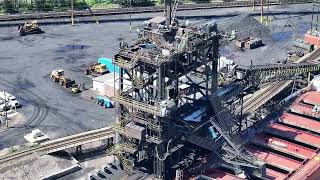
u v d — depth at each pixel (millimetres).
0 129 106375
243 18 167750
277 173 85812
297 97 110438
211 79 93125
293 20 178000
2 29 168375
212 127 91812
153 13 186375
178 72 84438
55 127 107438
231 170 87000
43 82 129125
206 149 89000
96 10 185000
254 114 107250
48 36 162375
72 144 96125
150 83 82500
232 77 98750
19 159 91375
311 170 84438
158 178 83625
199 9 190125
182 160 86438
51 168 91188
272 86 117750
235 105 103062
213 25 88312
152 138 81875
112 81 119375
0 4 189875
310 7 193000
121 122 84750
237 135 91875
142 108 80812
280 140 94312
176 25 89000
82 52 148750
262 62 141875
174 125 83750
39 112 114000
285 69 110938
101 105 117500
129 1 197000
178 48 82000
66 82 126250
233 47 152625
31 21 173000
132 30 167875
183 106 88750
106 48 152000
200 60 87500
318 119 102688
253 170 84625
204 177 83812
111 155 92750
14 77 131625
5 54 146875
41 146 95375
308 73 120312
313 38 150125
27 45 154375
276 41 158375
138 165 87125
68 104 117812
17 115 112250
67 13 180750
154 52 81438
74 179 89562
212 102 90188
